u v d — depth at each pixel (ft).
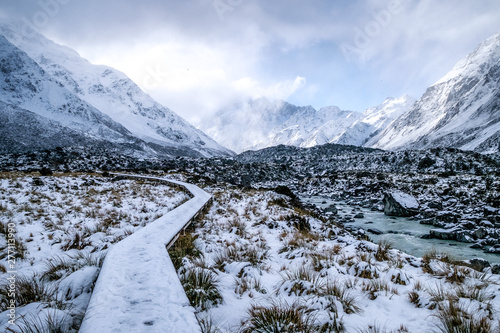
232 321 12.64
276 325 11.37
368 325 12.03
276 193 97.35
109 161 229.25
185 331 10.21
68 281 15.58
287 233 34.45
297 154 462.60
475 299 13.92
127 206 49.47
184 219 35.06
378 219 69.56
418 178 136.77
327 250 24.99
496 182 92.17
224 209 55.42
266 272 20.29
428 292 14.99
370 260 22.39
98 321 10.58
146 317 11.12
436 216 62.39
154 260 18.47
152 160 306.14
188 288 15.15
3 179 61.00
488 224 50.67
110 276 15.20
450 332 10.94
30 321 11.13
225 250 24.76
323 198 129.59
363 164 268.62
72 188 67.26
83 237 27.63
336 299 14.33
